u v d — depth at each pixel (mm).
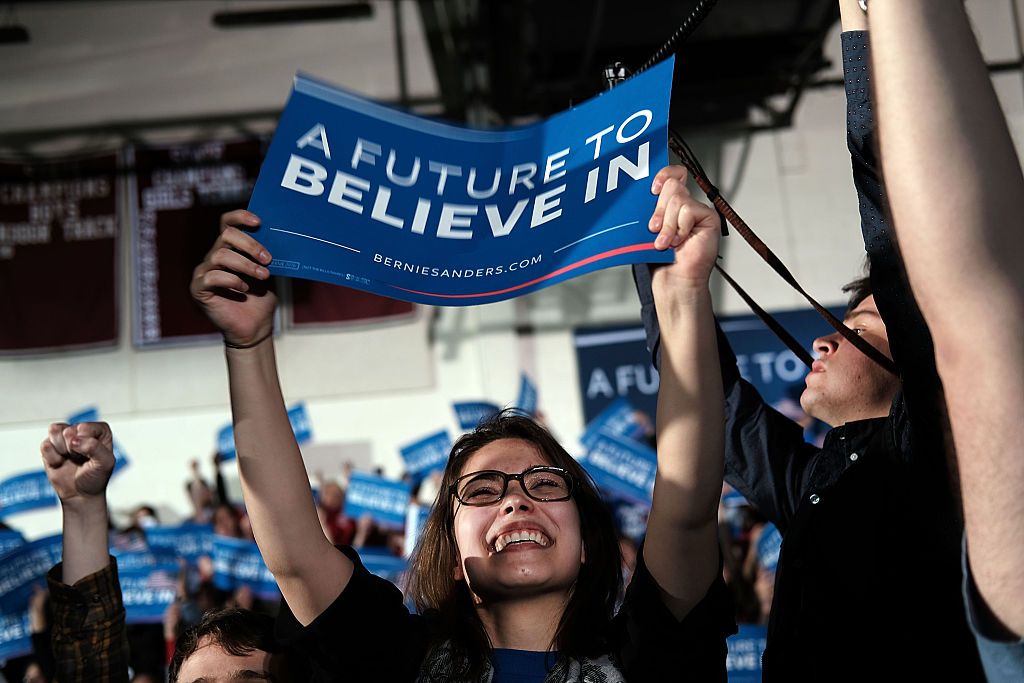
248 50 11344
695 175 1469
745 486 1714
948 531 1093
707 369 1251
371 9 11281
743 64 10000
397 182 1330
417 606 1525
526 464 1458
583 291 10547
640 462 6301
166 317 10930
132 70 11266
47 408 10734
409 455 7891
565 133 1350
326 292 11047
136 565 6934
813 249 10289
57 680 1538
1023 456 688
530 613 1372
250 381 1326
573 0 8969
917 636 1121
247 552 6547
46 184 11055
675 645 1299
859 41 1094
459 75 11227
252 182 11109
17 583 4156
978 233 671
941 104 680
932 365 955
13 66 11203
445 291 1272
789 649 1263
